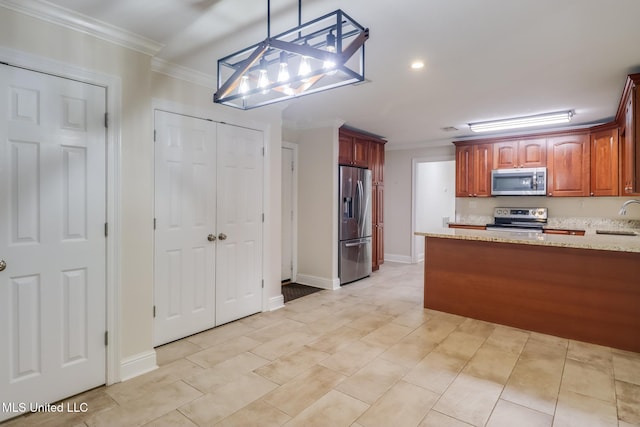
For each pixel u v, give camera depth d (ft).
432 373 7.95
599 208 16.06
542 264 10.44
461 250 11.91
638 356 8.89
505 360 8.62
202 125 10.16
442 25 7.23
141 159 8.04
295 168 16.70
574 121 15.48
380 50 8.42
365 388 7.31
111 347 7.54
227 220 10.96
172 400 6.90
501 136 17.62
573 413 6.46
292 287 15.92
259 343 9.61
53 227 6.77
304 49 5.13
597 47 8.23
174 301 9.64
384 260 22.50
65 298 6.94
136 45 7.80
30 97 6.47
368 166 18.48
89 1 6.35
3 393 6.24
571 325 9.99
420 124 16.46
